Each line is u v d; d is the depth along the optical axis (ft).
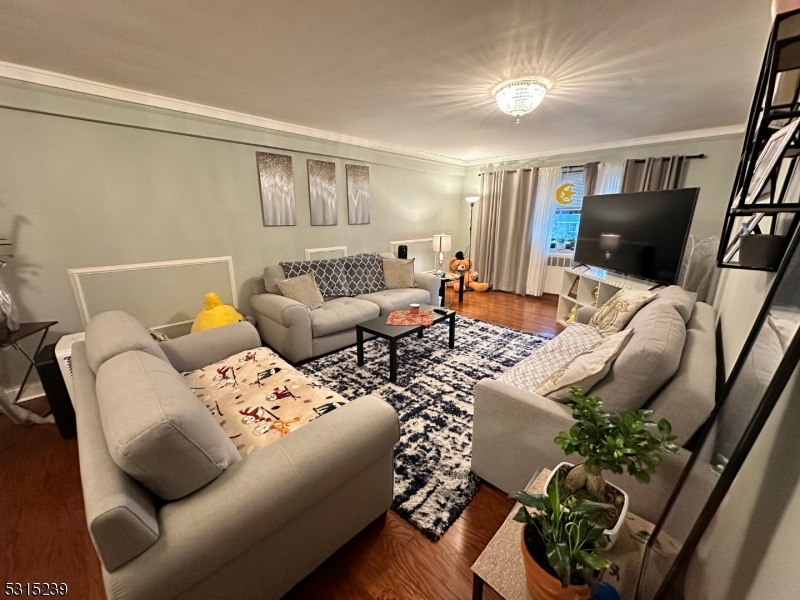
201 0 4.56
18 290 7.32
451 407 7.19
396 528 4.54
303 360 9.46
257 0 4.57
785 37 2.03
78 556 4.25
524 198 16.55
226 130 9.58
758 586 1.69
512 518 3.36
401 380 8.38
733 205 2.95
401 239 16.10
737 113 9.51
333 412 3.91
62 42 5.65
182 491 2.85
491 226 17.76
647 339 3.91
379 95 8.13
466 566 4.07
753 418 1.84
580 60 6.30
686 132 11.68
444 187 17.83
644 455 2.74
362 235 14.32
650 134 12.12
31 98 6.79
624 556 3.00
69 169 7.57
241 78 7.15
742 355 2.73
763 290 3.63
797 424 1.78
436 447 5.97
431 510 4.74
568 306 12.81
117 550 2.36
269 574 3.33
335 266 11.87
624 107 9.02
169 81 7.32
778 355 2.07
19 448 6.15
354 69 6.70
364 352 10.13
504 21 5.07
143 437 2.53
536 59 6.24
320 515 3.65
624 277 10.86
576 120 10.27
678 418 3.41
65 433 6.37
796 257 2.20
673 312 4.86
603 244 11.69
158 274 9.23
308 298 10.36
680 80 7.17
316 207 12.33
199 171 9.51
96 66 6.58
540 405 4.25
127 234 8.57
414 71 6.77
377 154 13.85
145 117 8.21
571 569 2.30
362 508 4.14
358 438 3.67
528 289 17.11
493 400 4.64
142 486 2.80
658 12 4.81
